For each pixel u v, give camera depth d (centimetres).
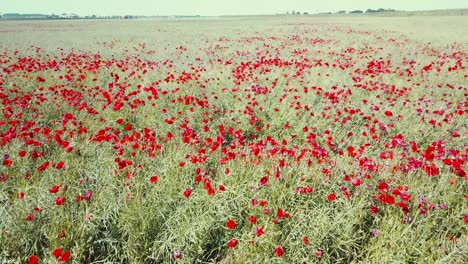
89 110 644
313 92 912
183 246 335
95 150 520
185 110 745
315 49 1953
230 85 995
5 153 485
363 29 3603
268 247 327
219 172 441
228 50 1928
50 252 291
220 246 340
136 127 691
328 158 504
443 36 2677
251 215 366
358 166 462
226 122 693
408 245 331
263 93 868
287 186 425
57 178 409
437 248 337
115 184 406
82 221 331
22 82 999
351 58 1575
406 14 10106
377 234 339
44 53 1739
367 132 659
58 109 737
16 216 333
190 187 402
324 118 683
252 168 450
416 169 464
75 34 3288
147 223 342
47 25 5712
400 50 1858
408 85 1038
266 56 1697
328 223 348
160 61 1478
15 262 291
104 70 1237
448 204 405
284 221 360
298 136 636
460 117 715
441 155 498
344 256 344
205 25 5228
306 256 329
